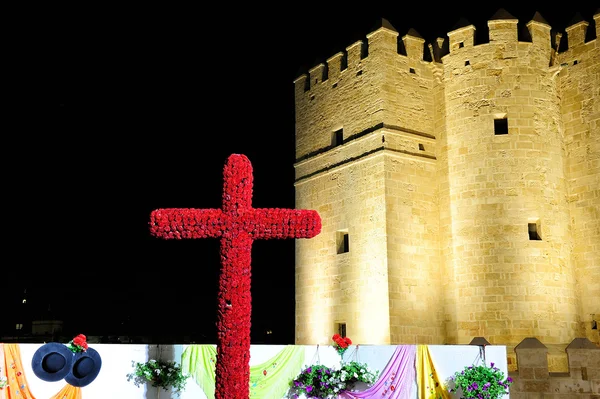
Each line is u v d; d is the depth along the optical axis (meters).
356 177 24.61
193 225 8.96
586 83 22.97
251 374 13.84
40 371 12.88
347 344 14.66
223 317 8.73
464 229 23.06
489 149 23.08
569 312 21.95
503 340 21.42
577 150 23.11
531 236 22.66
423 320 22.86
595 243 22.12
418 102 24.84
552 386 16.78
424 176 24.23
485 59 23.81
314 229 9.09
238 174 9.12
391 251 22.75
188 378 13.96
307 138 28.17
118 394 13.51
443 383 14.47
